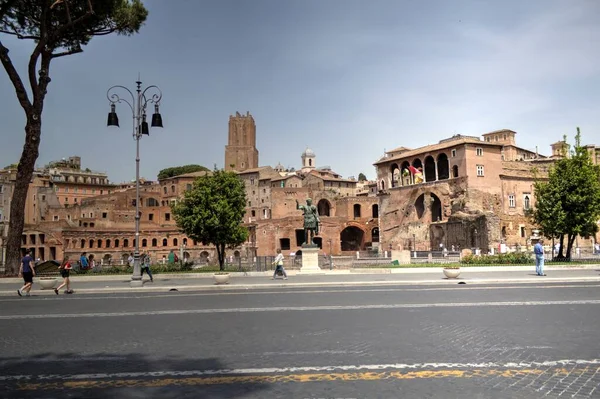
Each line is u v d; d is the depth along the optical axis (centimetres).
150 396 863
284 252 10644
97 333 1459
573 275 3234
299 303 2080
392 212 9712
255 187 15138
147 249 11375
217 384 928
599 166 4791
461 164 8438
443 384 904
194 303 2169
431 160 9469
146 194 14362
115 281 3578
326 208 12744
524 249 7688
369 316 1677
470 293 2333
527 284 2769
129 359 1133
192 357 1141
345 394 857
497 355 1108
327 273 3981
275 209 12194
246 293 2580
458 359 1078
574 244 8025
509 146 11494
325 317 1675
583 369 989
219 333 1423
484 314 1672
